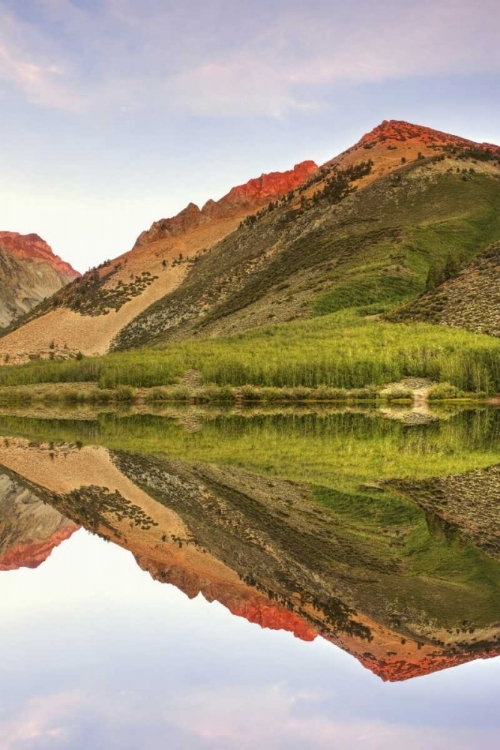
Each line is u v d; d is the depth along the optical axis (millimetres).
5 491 30406
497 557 19266
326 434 52000
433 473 33312
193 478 33312
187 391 96125
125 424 64938
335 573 18469
